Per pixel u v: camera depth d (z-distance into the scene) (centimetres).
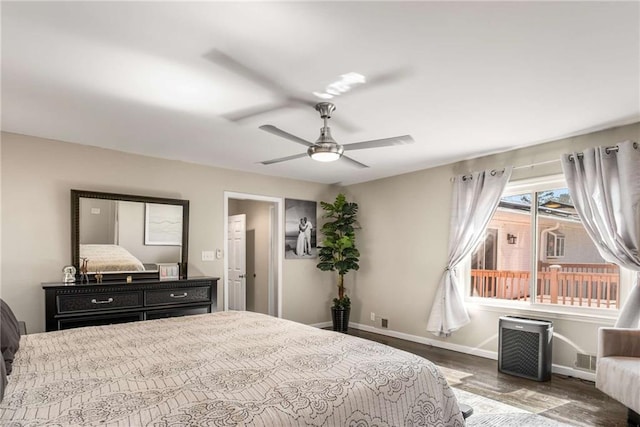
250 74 247
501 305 446
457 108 306
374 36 203
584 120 334
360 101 291
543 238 421
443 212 505
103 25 192
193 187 502
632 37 202
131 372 178
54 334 255
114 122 344
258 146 423
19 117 333
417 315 529
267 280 643
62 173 406
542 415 294
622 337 296
